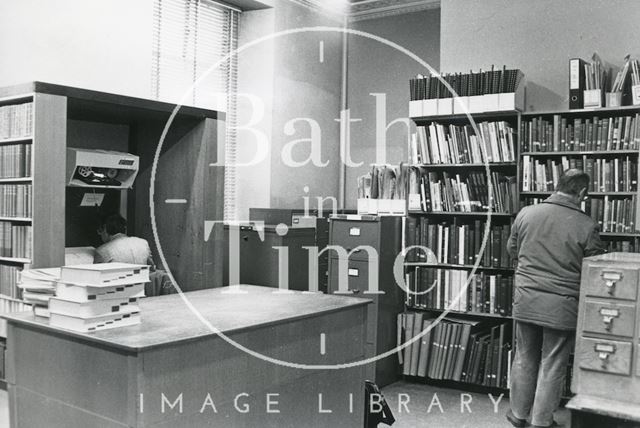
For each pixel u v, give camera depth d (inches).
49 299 112.8
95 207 218.1
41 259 161.8
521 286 164.2
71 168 189.9
